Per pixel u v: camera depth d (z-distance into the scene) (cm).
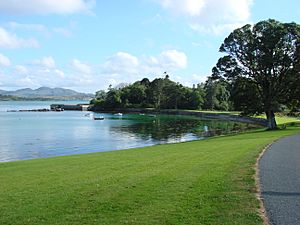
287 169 1361
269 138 3045
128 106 16025
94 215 852
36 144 4459
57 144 4462
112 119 10394
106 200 973
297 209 853
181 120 9888
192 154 2020
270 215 810
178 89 14750
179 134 5897
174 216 812
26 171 1723
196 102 14312
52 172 1605
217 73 5606
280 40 5153
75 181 1297
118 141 4828
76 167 1731
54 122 8962
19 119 10269
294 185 1093
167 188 1073
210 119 10325
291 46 5169
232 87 5550
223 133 5962
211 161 1636
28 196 1090
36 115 12706
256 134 4094
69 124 8244
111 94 16800
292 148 2105
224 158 1722
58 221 824
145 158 1958
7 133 5928
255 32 5397
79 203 961
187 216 809
